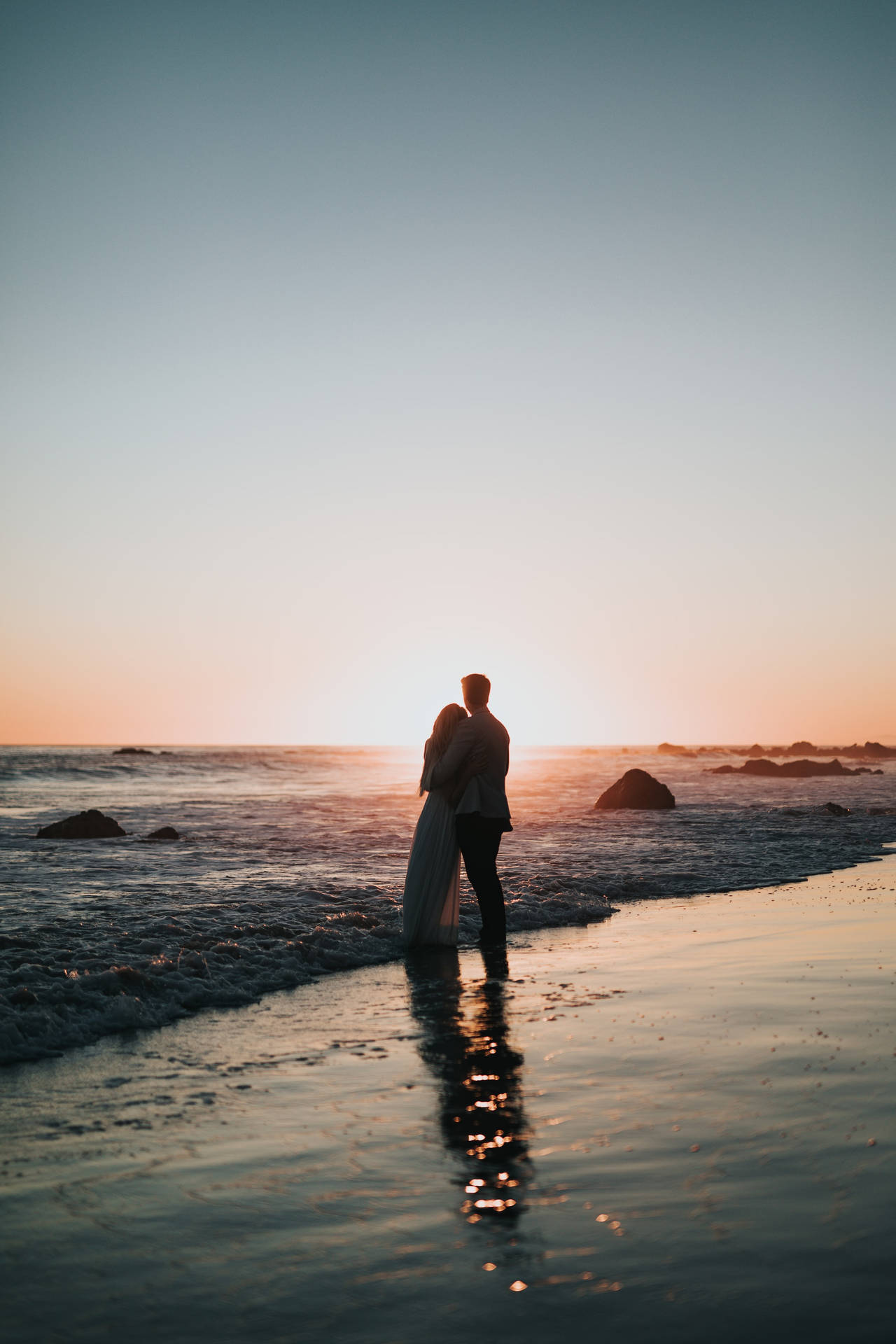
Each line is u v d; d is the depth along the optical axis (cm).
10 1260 193
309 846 1268
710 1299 171
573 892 823
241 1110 290
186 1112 288
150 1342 163
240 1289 180
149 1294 179
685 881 932
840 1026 372
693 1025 378
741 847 1244
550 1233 198
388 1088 308
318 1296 177
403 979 514
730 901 800
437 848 636
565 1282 179
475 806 645
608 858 1115
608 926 684
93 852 1177
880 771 4903
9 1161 248
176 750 13638
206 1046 372
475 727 654
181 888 838
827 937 597
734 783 3697
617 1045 350
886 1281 176
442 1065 335
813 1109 273
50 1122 280
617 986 461
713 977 477
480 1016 411
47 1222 210
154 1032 396
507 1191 221
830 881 928
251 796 2780
